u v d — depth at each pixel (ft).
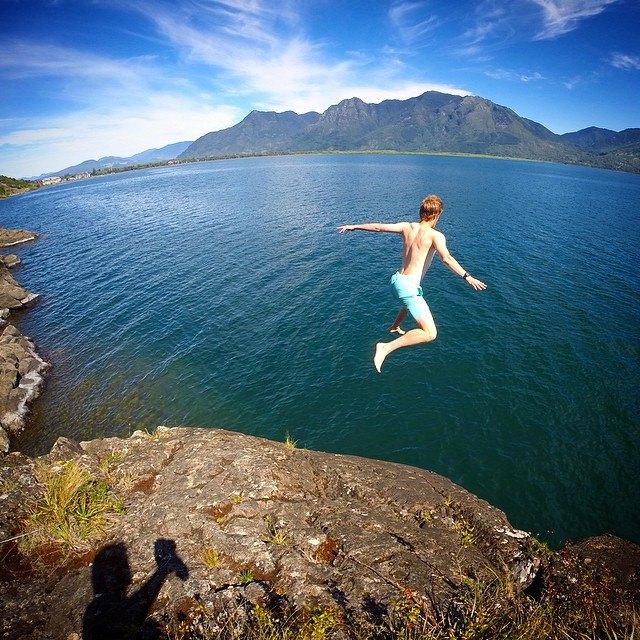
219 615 14.38
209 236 159.43
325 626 13.82
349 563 17.10
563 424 55.62
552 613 16.29
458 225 160.97
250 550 17.30
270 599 15.20
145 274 122.31
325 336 79.66
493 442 53.16
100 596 15.08
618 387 62.54
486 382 64.03
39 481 20.56
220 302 98.07
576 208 214.90
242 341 80.12
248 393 65.21
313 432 56.59
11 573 15.98
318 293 99.35
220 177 447.01
